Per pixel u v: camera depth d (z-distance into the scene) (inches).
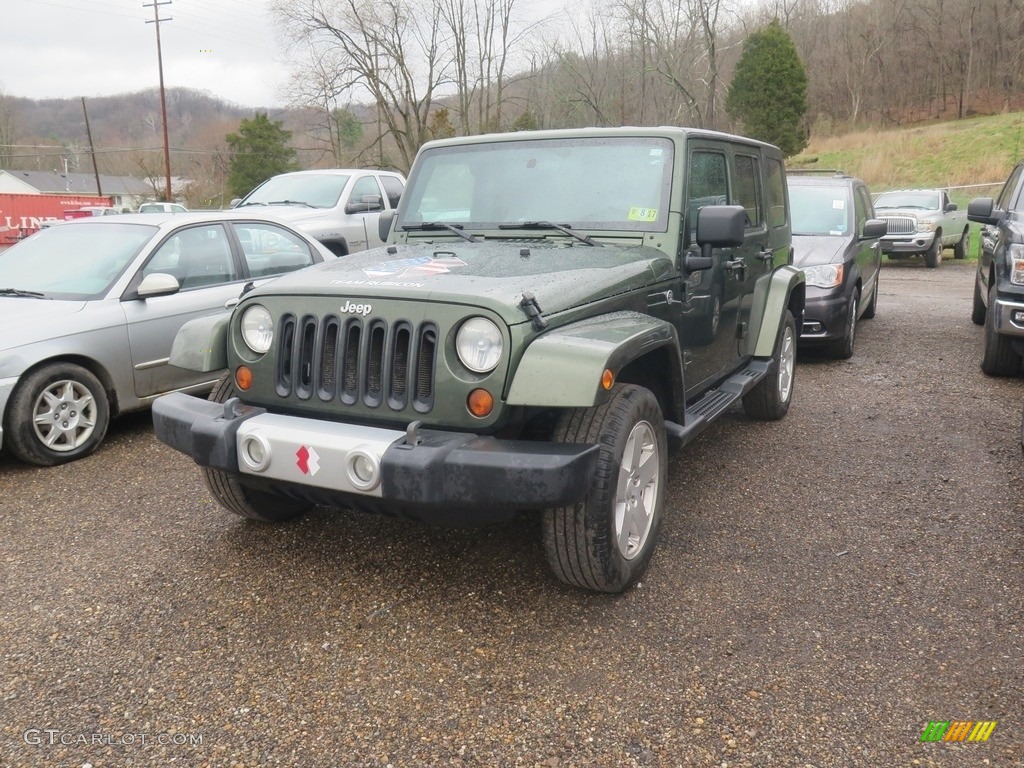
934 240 708.0
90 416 213.5
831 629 125.3
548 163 167.9
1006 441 217.8
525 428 132.1
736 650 119.6
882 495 181.0
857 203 361.4
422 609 131.6
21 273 233.1
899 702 107.3
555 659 117.6
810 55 2445.9
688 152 161.8
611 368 115.0
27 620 130.0
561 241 156.2
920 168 1582.2
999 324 269.9
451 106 1551.4
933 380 288.8
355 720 104.8
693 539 158.4
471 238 163.5
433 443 114.2
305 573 144.5
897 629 125.1
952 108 2506.2
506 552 151.5
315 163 1704.0
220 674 114.9
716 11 1357.0
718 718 104.4
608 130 166.7
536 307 117.8
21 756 98.5
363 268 137.3
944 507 173.6
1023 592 136.1
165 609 132.9
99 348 215.0
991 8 2394.2
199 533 162.6
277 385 129.9
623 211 158.4
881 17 2439.7
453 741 100.7
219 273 248.5
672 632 124.5
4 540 161.3
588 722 103.9
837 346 319.0
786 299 220.8
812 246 321.1
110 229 242.8
